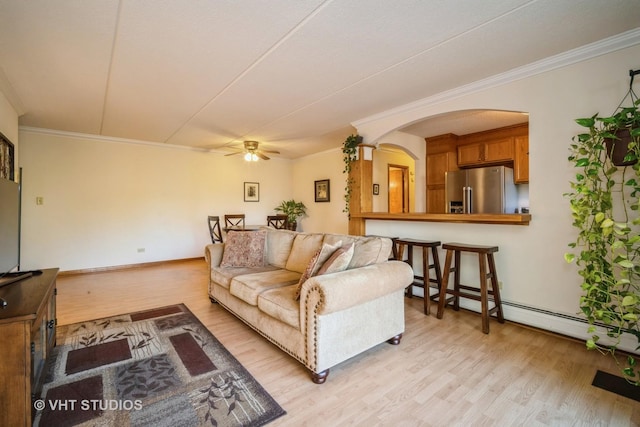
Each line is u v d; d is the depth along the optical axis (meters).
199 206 6.29
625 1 1.84
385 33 2.16
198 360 2.20
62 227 4.86
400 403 1.72
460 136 5.27
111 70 2.69
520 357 2.25
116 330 2.72
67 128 4.66
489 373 2.03
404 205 6.88
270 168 7.34
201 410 1.65
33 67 2.62
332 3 1.83
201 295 3.83
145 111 3.85
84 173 5.05
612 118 2.01
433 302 3.57
